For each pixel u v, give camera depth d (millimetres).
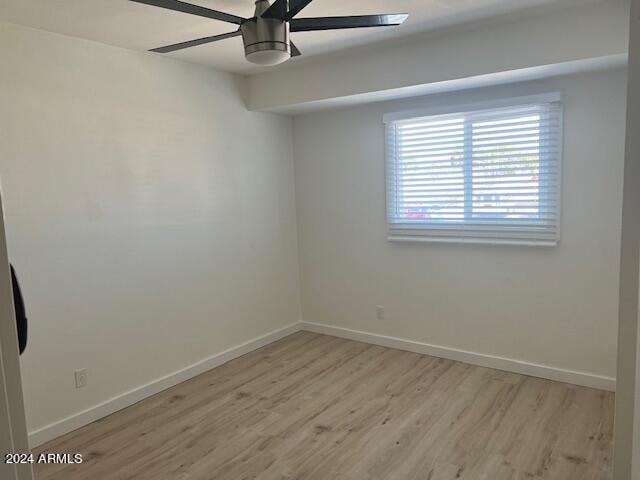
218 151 3957
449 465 2527
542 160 3387
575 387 3387
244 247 4242
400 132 4020
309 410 3184
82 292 3061
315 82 3848
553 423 2902
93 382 3141
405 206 4082
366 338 4484
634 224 931
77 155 3000
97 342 3154
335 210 4520
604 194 3193
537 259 3504
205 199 3863
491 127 3562
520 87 3395
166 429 3000
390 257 4242
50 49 2855
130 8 2500
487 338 3803
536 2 2662
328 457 2641
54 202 2896
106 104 3148
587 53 2771
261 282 4438
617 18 2670
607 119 3127
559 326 3467
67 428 2996
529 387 3412
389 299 4301
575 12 2777
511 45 2996
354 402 3273
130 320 3350
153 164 3455
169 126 3559
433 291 4035
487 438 2768
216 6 2553
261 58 2301
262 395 3438
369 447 2723
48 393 2910
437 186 3889
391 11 2732
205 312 3904
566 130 3275
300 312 4926
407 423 2969
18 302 1031
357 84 3645
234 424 3033
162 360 3578
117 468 2598
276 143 4535
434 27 3035
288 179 4699
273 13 2131
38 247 2830
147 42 3113
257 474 2510
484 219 3691
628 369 967
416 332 4180
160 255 3533
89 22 2709
